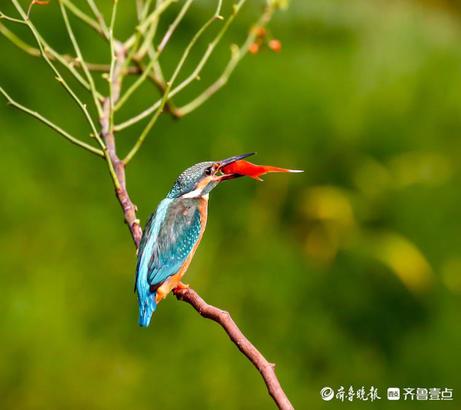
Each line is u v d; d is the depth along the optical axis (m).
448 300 12.73
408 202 13.34
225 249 12.82
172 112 7.40
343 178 13.61
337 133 13.85
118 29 13.88
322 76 14.46
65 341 11.71
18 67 13.70
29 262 12.20
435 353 12.30
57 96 13.63
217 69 14.07
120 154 13.18
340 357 12.23
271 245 12.84
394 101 14.31
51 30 13.91
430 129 14.23
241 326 12.16
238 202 13.16
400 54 15.23
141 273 6.30
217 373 11.76
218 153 13.45
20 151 13.08
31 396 11.33
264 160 13.55
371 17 15.80
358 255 12.90
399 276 12.70
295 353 12.17
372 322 12.59
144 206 12.88
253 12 14.78
